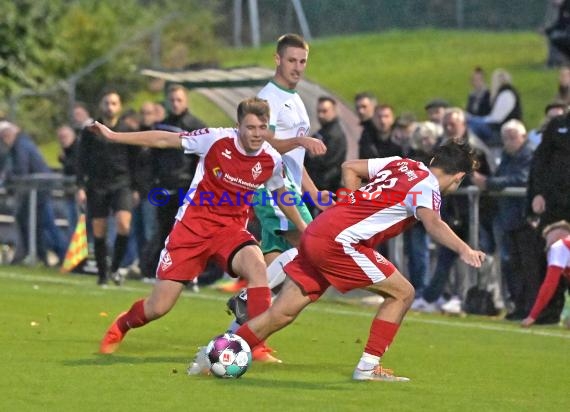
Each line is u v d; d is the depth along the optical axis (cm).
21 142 4172
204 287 3594
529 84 6106
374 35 8088
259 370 1981
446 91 6297
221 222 2034
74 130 4081
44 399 1664
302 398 1717
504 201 3070
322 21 8319
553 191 2894
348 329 2645
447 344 2447
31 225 4138
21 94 4972
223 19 7731
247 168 2012
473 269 3131
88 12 6531
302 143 2059
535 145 3172
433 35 7875
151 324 2598
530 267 2950
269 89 2283
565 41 5241
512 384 1936
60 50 6000
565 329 2794
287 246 2325
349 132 3806
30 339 2267
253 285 1992
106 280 3534
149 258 3603
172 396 1703
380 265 1873
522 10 7844
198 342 2323
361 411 1633
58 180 4050
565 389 1898
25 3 5778
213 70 3959
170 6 7256
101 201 3497
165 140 2011
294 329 2611
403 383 1892
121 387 1769
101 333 2391
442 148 1869
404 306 1900
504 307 3123
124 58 6469
